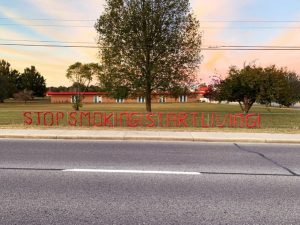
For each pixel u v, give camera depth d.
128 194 6.19
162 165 8.85
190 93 39.53
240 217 5.06
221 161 9.53
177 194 6.22
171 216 5.08
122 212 5.24
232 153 10.98
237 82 30.58
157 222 4.84
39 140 13.81
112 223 4.79
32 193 6.21
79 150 11.29
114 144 12.83
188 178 7.45
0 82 98.12
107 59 37.53
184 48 37.78
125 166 8.67
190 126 19.73
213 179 7.38
